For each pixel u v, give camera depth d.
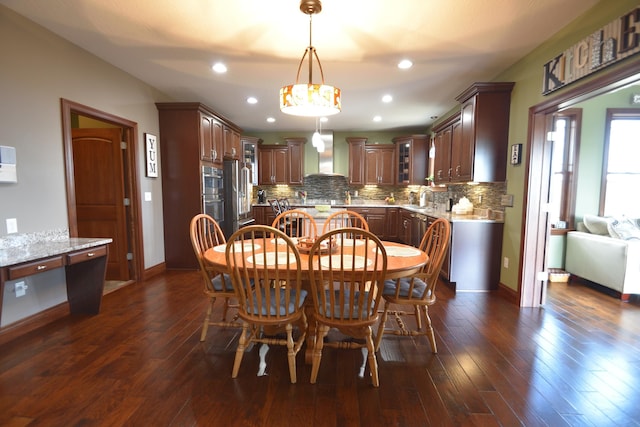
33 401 1.68
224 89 4.12
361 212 6.75
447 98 4.45
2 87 2.28
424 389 1.82
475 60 3.15
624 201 4.07
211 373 1.96
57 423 1.53
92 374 1.93
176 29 2.56
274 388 1.82
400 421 1.57
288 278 1.79
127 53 3.03
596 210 4.07
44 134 2.59
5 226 2.32
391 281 2.38
